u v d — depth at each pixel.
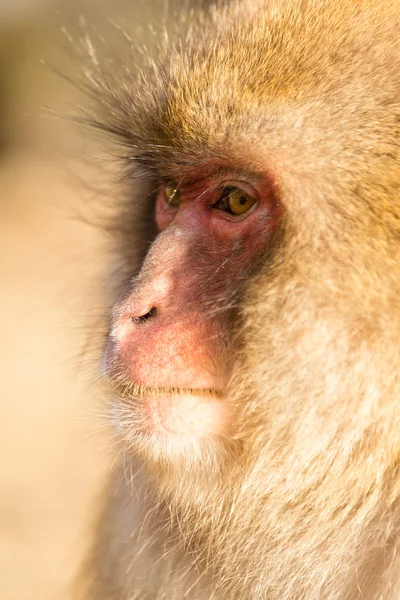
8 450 2.76
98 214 1.97
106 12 3.48
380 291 1.74
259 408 1.76
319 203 1.75
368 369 1.74
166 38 1.86
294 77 1.76
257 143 1.76
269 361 1.75
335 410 1.75
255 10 1.81
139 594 1.86
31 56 5.18
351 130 1.75
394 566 1.76
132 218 1.88
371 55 1.76
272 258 1.75
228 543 1.79
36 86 5.13
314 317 1.75
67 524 2.29
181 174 1.80
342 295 1.74
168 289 1.78
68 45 2.12
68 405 3.12
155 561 1.85
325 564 1.77
